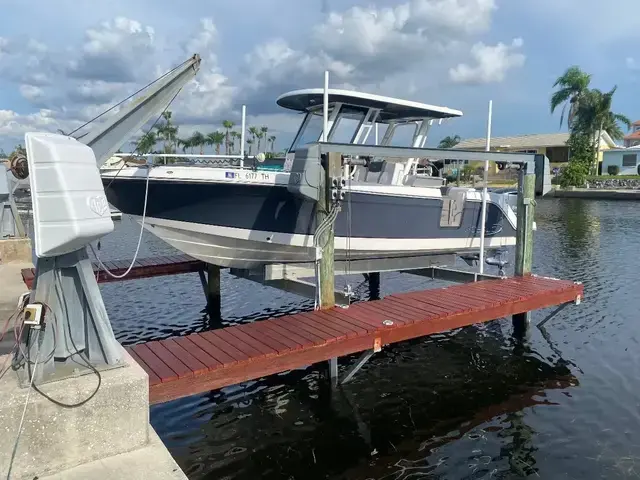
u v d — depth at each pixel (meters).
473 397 6.32
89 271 3.14
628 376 6.77
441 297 7.39
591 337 8.21
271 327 5.98
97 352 3.16
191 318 9.70
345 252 8.51
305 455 5.11
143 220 7.02
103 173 7.11
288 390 6.56
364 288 11.91
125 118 3.58
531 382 6.70
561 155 49.00
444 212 9.55
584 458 4.98
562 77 41.94
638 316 9.19
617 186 40.78
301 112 9.30
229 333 5.77
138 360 4.94
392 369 7.18
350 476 4.76
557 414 5.84
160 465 2.80
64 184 2.71
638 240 18.22
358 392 6.47
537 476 4.71
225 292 11.57
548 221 24.42
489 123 9.52
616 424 5.58
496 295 7.50
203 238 7.80
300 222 8.04
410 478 4.72
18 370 2.95
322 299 6.82
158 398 4.50
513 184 30.48
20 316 3.15
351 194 8.08
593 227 21.98
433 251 9.77
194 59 3.86
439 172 11.10
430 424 5.69
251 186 7.43
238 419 5.84
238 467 4.92
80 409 2.79
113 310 10.16
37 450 2.71
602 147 48.97
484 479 4.68
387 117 9.70
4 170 9.19
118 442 2.91
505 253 10.28
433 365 7.30
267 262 8.36
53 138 2.82
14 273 8.07
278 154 9.84
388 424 5.70
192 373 4.65
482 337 8.41
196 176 7.19
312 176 6.62
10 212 9.45
